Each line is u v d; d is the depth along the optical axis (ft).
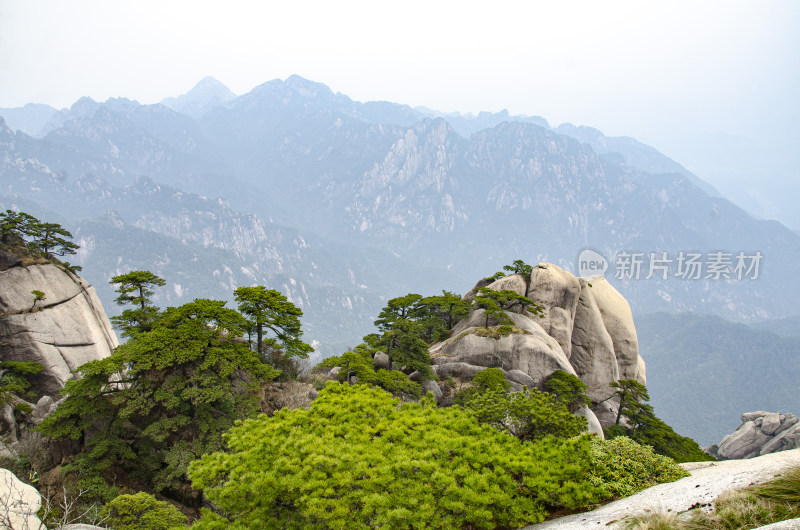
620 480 49.29
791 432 241.14
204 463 51.60
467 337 161.17
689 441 150.82
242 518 47.42
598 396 188.65
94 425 98.84
